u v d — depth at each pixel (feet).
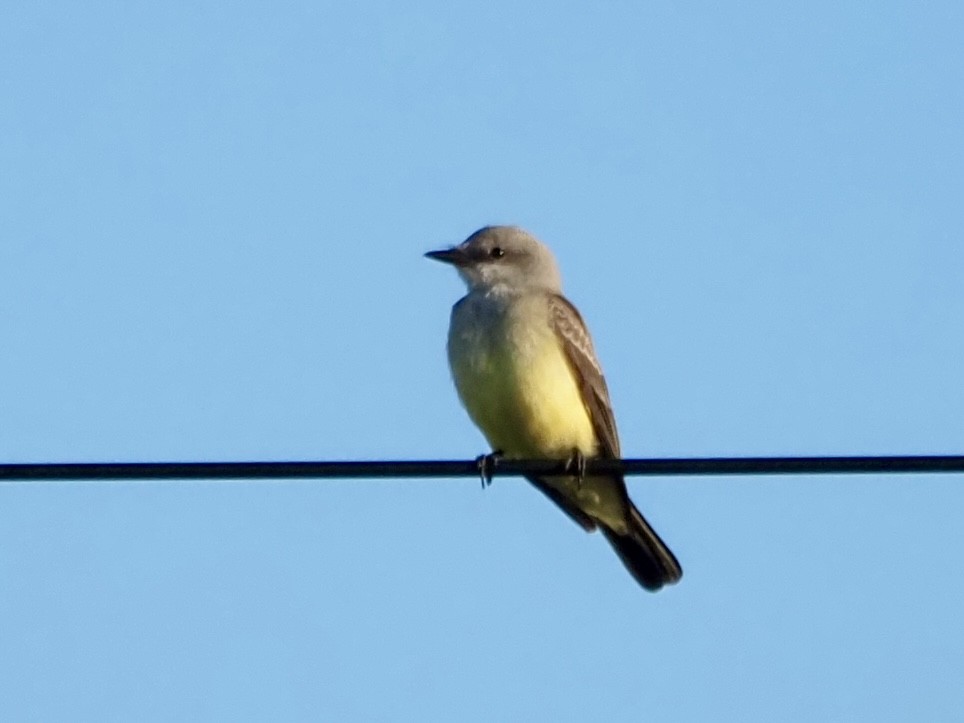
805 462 32.19
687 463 32.86
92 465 31.68
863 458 31.96
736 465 32.48
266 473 32.19
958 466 31.58
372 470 32.50
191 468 31.99
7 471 31.55
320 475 32.42
